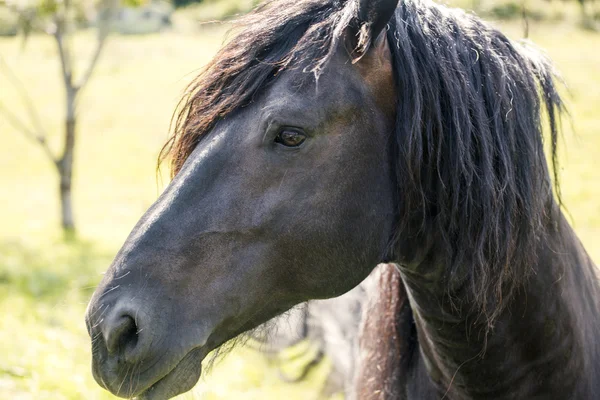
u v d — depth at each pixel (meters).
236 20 2.36
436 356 2.50
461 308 2.33
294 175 2.11
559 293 2.41
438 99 2.18
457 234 2.23
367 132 2.16
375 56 2.19
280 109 2.07
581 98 15.96
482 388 2.45
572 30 19.84
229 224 2.09
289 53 2.13
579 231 9.52
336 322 4.32
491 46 2.33
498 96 2.23
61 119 20.16
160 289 2.03
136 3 11.76
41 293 7.75
